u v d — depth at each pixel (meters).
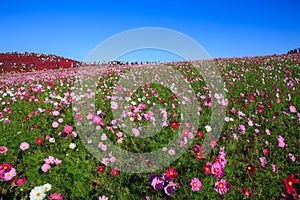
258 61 14.45
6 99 7.54
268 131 4.27
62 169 3.15
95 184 3.06
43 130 4.53
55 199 2.52
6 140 3.98
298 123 5.04
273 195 2.94
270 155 3.69
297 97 7.00
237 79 9.12
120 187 2.99
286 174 3.27
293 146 4.10
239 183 3.09
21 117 5.34
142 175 3.23
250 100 6.28
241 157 3.66
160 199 2.77
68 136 4.20
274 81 9.08
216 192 2.88
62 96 7.72
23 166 3.23
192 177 3.13
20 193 2.76
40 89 8.77
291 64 13.03
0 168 2.71
